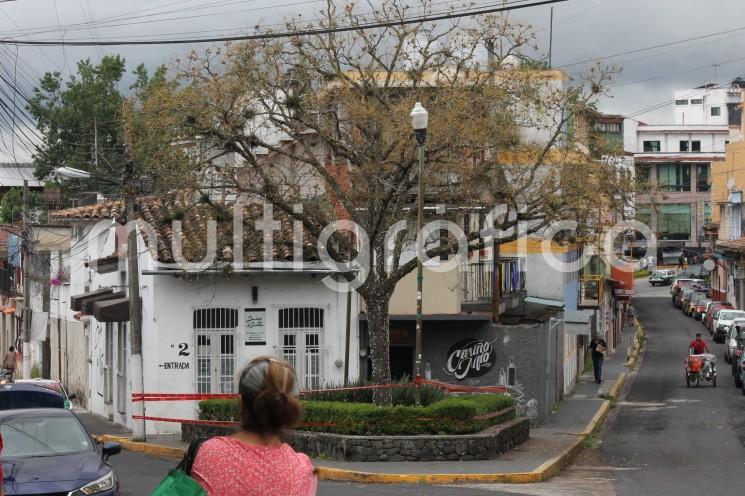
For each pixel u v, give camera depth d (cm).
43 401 2036
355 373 2681
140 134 2136
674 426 2862
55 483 1281
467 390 2589
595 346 4028
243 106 2092
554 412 3134
